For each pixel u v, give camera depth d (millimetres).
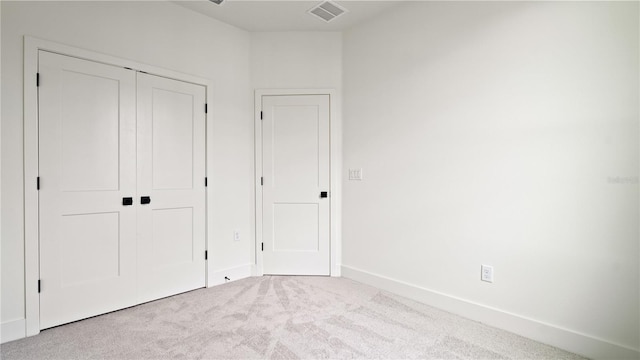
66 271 2182
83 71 2244
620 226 1682
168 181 2699
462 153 2309
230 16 2957
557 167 1877
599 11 1727
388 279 2809
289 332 2049
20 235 2002
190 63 2834
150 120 2590
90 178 2281
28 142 2023
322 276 3221
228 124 3111
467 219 2287
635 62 1628
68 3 2176
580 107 1792
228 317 2273
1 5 1930
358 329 2092
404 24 2684
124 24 2441
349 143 3164
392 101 2783
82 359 1750
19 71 1989
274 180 3254
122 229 2438
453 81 2354
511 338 1984
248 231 3250
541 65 1928
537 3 1938
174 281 2730
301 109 3232
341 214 3232
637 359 1639
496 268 2141
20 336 1983
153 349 1850
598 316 1753
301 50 3230
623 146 1667
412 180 2633
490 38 2146
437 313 2352
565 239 1854
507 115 2074
